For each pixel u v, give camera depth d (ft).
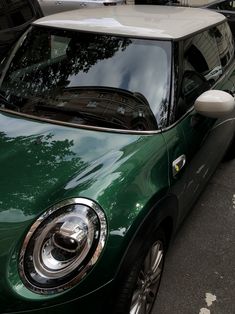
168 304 9.07
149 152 7.83
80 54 9.46
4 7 17.31
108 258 6.21
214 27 12.12
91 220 6.34
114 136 8.13
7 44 17.29
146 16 10.56
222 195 13.44
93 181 6.85
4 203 6.45
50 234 6.23
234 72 13.32
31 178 6.90
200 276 9.95
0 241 6.07
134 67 9.03
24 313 5.78
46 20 10.53
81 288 5.97
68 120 8.54
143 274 7.45
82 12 10.98
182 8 12.65
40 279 5.92
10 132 8.14
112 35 9.41
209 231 11.62
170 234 8.66
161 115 8.59
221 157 13.24
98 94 8.91
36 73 9.67
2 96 9.47
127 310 6.86
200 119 9.81
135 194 6.99
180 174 8.58
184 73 9.43
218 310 9.04
